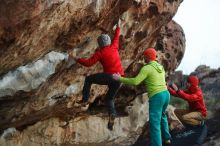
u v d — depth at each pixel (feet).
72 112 34.42
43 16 21.91
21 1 20.30
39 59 25.61
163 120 28.63
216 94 51.11
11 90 25.30
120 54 33.42
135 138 39.96
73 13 24.11
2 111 27.71
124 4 27.76
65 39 25.99
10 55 22.85
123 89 39.17
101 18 26.81
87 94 25.73
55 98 30.37
